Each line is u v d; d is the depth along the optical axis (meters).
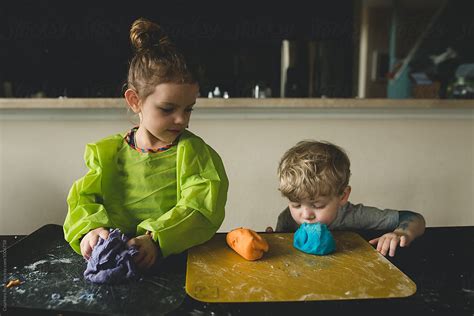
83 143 1.82
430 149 1.98
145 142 0.81
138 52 0.74
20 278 0.67
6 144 1.79
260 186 1.95
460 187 2.04
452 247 0.80
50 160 1.83
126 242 0.69
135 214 0.80
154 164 0.80
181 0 2.10
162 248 0.71
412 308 0.58
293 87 2.24
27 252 0.77
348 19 2.25
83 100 1.73
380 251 0.77
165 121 0.73
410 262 0.73
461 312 0.57
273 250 0.76
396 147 1.96
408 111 1.92
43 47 2.01
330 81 2.30
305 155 0.89
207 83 2.19
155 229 0.71
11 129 1.78
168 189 0.80
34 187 1.85
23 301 0.60
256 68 2.22
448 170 2.01
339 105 1.84
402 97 2.35
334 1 2.21
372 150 1.95
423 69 2.31
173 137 0.78
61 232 0.87
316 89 2.27
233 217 1.97
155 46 0.73
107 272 0.64
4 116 1.76
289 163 0.90
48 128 1.80
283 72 2.23
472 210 2.07
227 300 0.59
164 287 0.64
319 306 0.58
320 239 0.73
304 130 1.91
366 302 0.59
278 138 1.91
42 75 2.03
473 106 1.89
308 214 0.88
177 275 0.67
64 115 1.79
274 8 2.17
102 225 0.74
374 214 1.02
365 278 0.65
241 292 0.61
